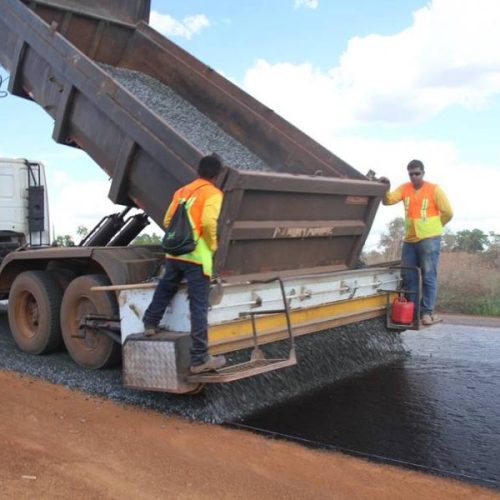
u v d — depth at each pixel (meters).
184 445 4.23
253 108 7.13
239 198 4.88
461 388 5.84
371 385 5.95
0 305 10.38
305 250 6.10
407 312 6.78
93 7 7.53
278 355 5.72
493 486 3.70
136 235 7.57
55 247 6.88
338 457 4.11
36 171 9.37
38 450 3.95
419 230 6.82
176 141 5.15
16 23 6.66
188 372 4.66
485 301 11.51
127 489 3.46
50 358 6.48
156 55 7.90
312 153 6.72
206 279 4.61
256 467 3.88
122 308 5.19
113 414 4.84
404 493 3.56
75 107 6.22
